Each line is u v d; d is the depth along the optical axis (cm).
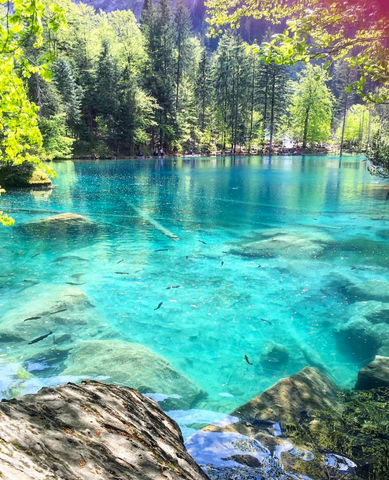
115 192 1956
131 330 551
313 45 346
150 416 194
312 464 280
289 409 349
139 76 5253
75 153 4228
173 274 780
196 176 2800
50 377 413
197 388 409
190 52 7206
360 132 7056
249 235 1110
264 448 297
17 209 1417
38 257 873
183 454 172
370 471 272
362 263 845
